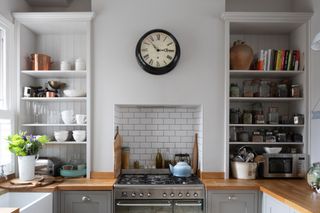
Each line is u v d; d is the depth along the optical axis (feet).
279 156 9.48
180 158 10.57
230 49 9.96
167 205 8.51
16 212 5.99
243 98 9.62
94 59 9.58
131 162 10.77
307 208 6.07
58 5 10.59
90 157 9.45
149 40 9.40
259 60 9.80
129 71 9.58
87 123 9.45
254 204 8.53
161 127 10.78
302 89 9.73
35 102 10.57
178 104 9.58
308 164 9.47
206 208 8.55
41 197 7.68
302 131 9.73
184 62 9.62
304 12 9.66
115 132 9.80
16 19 9.46
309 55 9.49
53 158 10.43
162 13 9.66
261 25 9.81
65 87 10.69
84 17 9.41
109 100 9.54
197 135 10.42
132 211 8.59
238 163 9.43
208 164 9.55
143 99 9.57
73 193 8.45
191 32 9.66
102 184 8.60
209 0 9.68
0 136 8.70
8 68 9.18
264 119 10.03
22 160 8.70
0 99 8.82
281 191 7.71
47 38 10.73
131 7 9.65
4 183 8.52
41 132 10.66
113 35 9.59
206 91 9.62
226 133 9.50
